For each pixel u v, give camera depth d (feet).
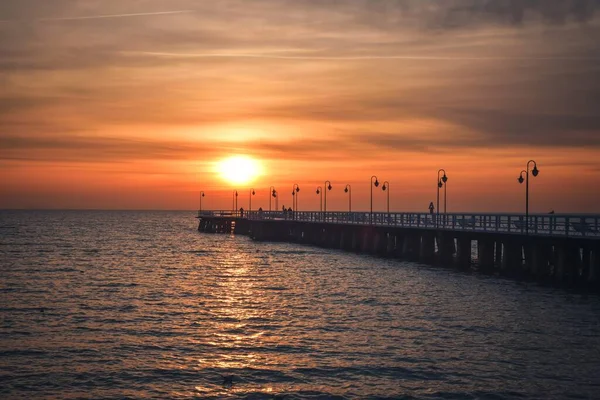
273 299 141.38
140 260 239.91
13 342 101.45
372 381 81.87
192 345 99.30
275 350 96.17
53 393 79.10
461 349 95.35
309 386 80.43
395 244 229.86
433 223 201.46
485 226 175.22
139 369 87.51
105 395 78.28
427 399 75.82
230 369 87.20
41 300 140.46
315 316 120.67
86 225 620.49
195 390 79.66
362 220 255.91
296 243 329.11
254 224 370.73
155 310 128.16
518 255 167.12
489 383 80.59
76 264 223.30
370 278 173.88
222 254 264.93
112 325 113.60
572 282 146.51
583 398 75.61
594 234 143.74
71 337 104.68
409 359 90.79
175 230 518.78
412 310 125.08
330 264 212.23
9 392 79.41
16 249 292.81
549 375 83.30
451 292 144.97
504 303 129.59
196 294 149.79
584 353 92.68
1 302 137.39
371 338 102.73
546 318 114.73
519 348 95.55
